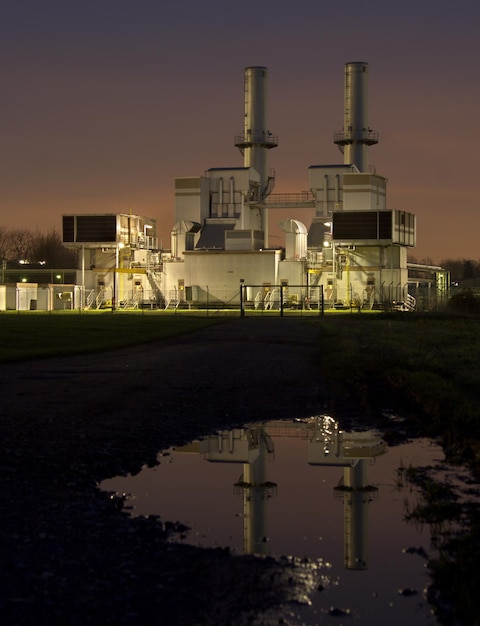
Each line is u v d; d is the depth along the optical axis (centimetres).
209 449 1431
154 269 11562
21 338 4484
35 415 1728
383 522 953
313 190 12369
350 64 12725
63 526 920
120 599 697
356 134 12700
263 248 12050
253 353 3584
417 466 1270
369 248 11169
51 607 678
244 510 1015
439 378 2284
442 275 13712
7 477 1170
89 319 7475
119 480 1177
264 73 12775
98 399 1995
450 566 776
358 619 670
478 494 1075
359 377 2481
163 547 848
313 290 11225
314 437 1553
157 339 4622
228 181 12438
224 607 685
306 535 899
